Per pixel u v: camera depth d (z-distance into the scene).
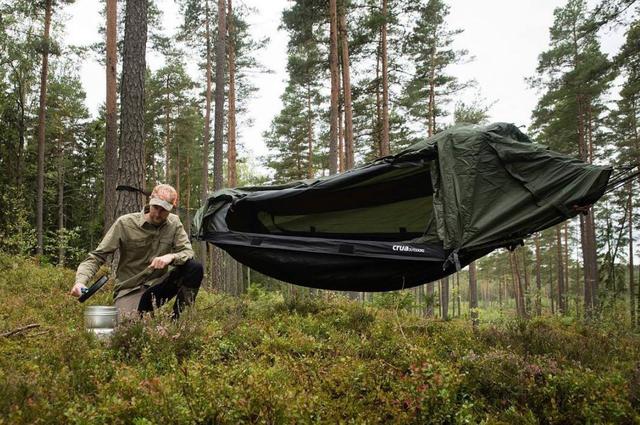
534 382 3.02
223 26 16.31
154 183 35.03
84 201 33.09
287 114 31.17
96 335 3.67
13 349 3.35
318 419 2.38
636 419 2.59
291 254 5.48
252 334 4.28
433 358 3.49
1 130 19.42
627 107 24.52
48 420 2.20
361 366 3.18
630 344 5.00
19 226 13.53
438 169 4.95
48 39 18.17
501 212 4.59
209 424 2.34
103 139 31.56
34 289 7.14
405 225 6.04
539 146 4.72
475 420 2.64
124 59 7.55
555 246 39.91
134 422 2.21
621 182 4.74
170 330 3.68
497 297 68.06
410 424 2.54
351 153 16.25
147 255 4.54
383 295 7.80
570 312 9.37
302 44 16.78
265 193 5.68
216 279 15.90
